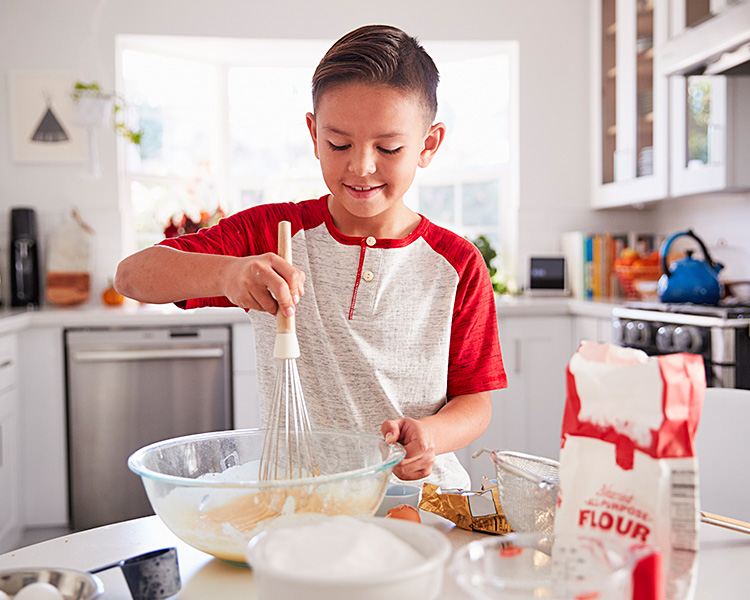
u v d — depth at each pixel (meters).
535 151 3.65
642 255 3.30
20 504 2.86
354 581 0.43
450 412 1.04
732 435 1.18
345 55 0.90
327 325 1.11
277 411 0.75
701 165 2.69
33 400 2.89
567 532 0.55
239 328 2.96
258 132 3.90
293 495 0.65
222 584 0.68
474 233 3.90
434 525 0.81
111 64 3.40
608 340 2.83
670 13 2.84
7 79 3.36
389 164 0.94
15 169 3.38
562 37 3.64
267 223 1.15
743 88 2.54
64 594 0.57
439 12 3.57
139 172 3.63
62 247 3.35
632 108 3.20
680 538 0.51
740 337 2.18
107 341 2.91
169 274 0.91
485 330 1.14
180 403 2.96
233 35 3.46
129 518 2.96
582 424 0.56
